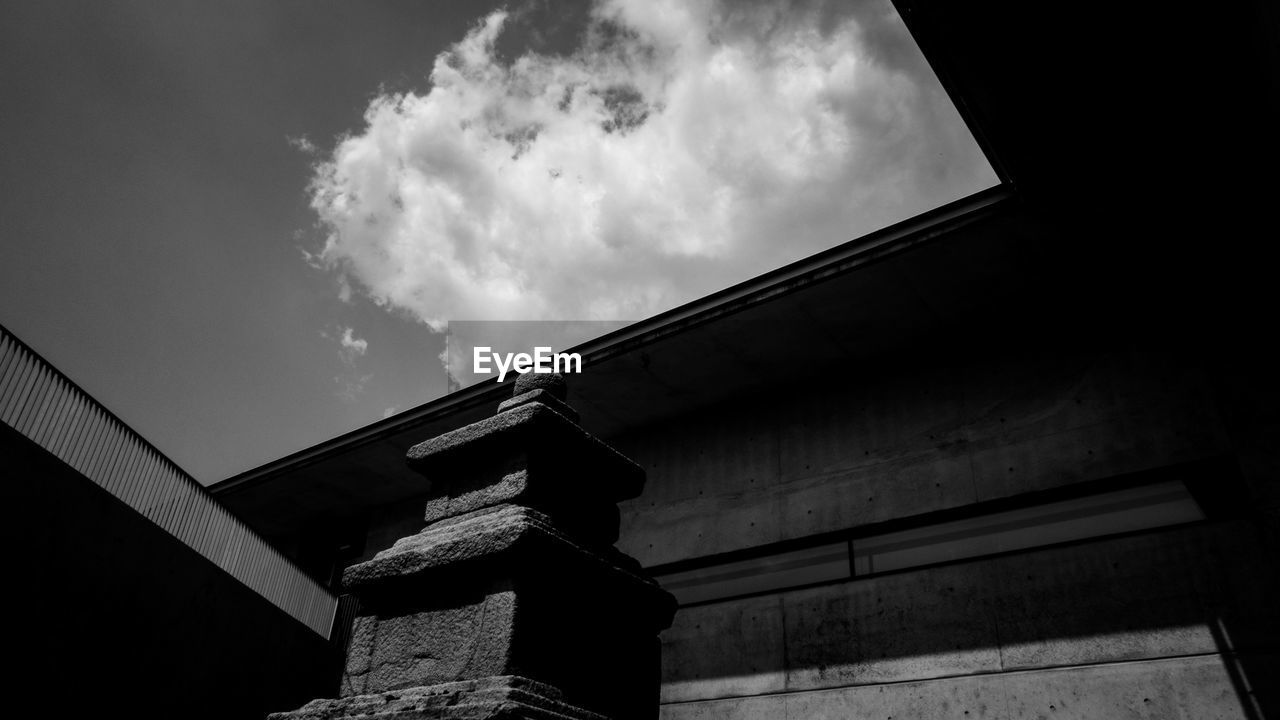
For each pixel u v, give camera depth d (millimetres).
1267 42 8117
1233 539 9734
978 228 11344
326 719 4637
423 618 4965
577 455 5633
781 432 14328
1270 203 10352
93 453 10109
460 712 4141
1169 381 11211
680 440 15492
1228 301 11211
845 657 11695
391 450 17766
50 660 9352
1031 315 12703
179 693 11219
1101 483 11070
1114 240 11312
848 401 13883
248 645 12656
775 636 12445
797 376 14375
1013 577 10977
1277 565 9352
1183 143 9867
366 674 4988
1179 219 10906
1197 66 8984
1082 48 9000
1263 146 9633
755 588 13281
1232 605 9414
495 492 5359
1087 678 9883
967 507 11891
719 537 13922
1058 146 10141
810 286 12438
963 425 12531
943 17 8906
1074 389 11875
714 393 15016
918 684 10961
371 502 19938
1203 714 9055
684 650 13156
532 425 5352
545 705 4289
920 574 11719
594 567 5086
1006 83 9516
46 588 9344
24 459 9102
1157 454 10789
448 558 4879
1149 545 10242
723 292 13188
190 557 11695
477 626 4672
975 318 12891
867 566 12414
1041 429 11836
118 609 10344
